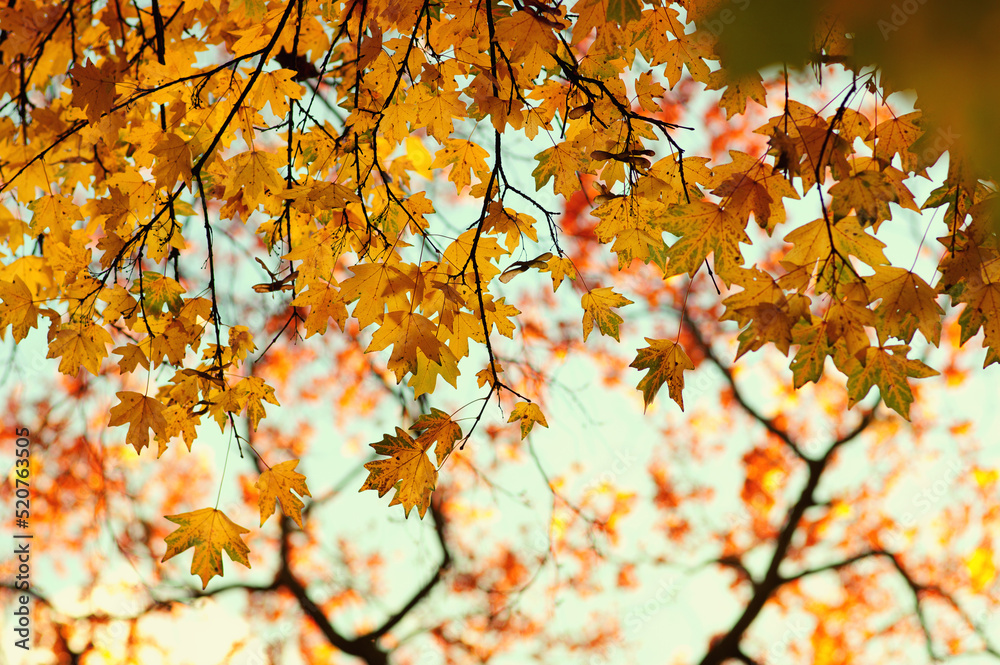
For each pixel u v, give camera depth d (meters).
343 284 2.01
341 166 2.12
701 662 5.45
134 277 2.11
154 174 2.03
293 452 5.29
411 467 2.02
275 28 2.07
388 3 2.05
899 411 1.97
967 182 1.89
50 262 2.16
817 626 5.57
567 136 2.11
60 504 4.77
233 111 2.01
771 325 1.94
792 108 1.95
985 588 5.46
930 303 1.95
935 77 0.74
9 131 2.23
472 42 2.04
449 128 2.08
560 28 1.97
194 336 2.11
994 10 0.70
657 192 2.01
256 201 2.12
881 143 1.95
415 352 1.98
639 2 1.94
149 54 2.24
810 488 5.57
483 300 2.06
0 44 2.17
